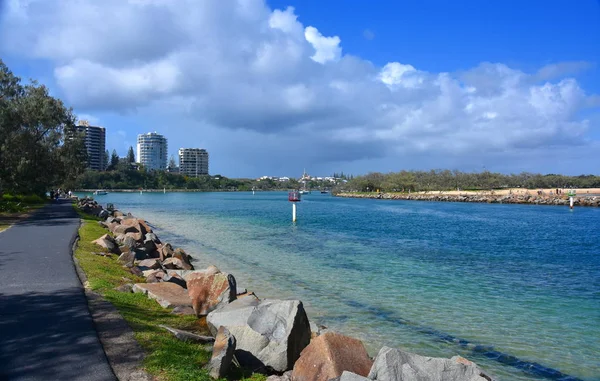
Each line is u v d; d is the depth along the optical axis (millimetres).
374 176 190250
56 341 6832
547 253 25859
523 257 24203
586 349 10070
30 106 38438
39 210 39781
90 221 29000
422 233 36719
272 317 7809
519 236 35156
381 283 16703
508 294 15242
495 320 12172
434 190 156625
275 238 32125
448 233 37094
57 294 9648
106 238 19234
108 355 6410
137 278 13633
